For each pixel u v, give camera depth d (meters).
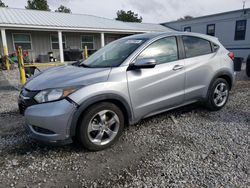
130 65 3.25
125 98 3.14
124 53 3.46
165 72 3.54
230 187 2.26
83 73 3.11
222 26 20.38
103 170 2.62
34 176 2.54
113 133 3.16
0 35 14.97
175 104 3.83
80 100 2.77
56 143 2.80
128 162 2.78
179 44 3.86
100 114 3.00
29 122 2.86
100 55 3.90
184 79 3.81
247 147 3.04
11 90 7.06
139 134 3.54
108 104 3.04
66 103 2.73
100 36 19.48
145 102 3.40
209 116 4.25
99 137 3.04
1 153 3.04
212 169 2.58
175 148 3.08
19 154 3.01
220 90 4.50
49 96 2.77
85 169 2.65
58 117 2.70
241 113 4.38
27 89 3.08
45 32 16.75
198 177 2.44
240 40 19.17
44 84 2.96
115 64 3.28
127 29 19.22
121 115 3.20
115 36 20.86
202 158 2.81
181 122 3.98
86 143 2.94
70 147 3.16
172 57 3.73
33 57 16.52
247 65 8.40
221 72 4.36
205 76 4.13
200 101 4.26
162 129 3.71
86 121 2.88
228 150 2.98
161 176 2.48
